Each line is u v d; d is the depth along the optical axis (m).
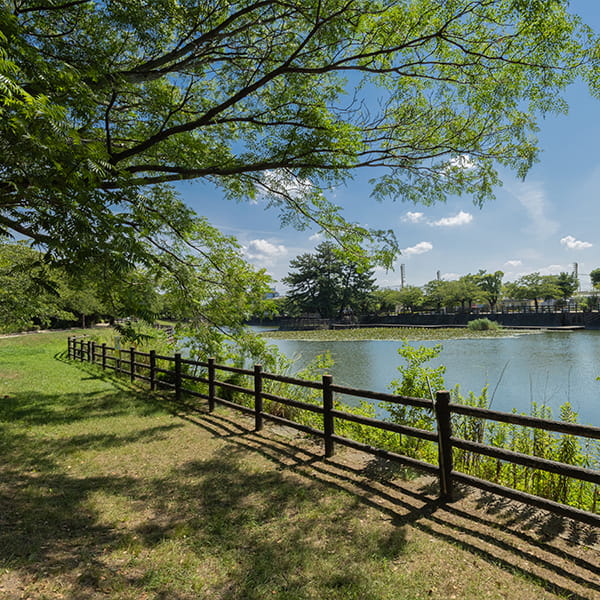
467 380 16.38
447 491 3.94
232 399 8.70
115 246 3.32
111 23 5.21
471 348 28.05
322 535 3.39
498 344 30.47
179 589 2.75
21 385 11.14
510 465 4.90
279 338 45.19
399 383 6.68
